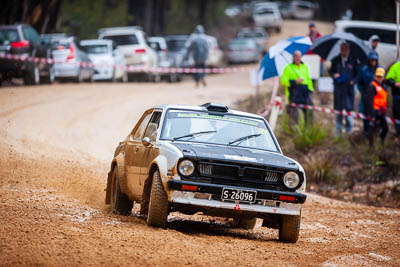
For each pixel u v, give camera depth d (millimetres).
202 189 22234
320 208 36500
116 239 20734
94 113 62375
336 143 50188
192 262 18641
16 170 35812
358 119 60969
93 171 38844
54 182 33625
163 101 73625
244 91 89188
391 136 51281
